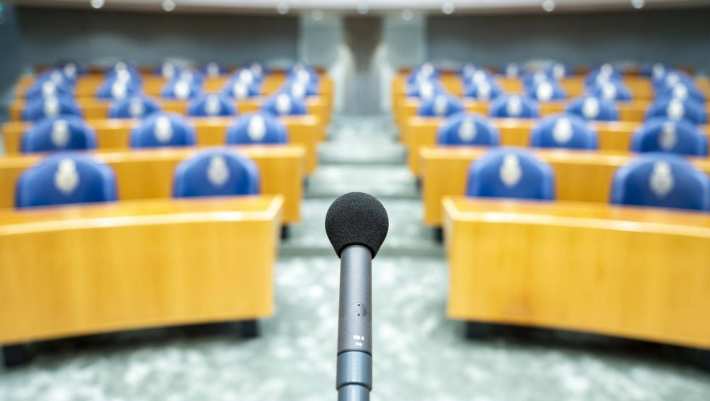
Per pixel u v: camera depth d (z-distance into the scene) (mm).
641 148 3199
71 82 7730
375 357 1924
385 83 10836
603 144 3867
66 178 2281
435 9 9633
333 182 4082
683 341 1809
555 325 1911
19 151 3906
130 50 11438
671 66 10656
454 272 1955
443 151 3020
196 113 4324
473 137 3389
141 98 4422
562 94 5996
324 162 4613
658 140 3162
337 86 10953
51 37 11148
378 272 2676
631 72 9695
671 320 1811
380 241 443
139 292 1882
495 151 2443
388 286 2516
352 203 451
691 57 10828
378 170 4473
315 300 2377
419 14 10789
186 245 1904
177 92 6062
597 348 2016
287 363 1890
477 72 8078
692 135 3137
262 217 1937
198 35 11531
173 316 1925
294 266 2754
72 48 11258
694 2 9047
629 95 5891
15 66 10992
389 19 11227
